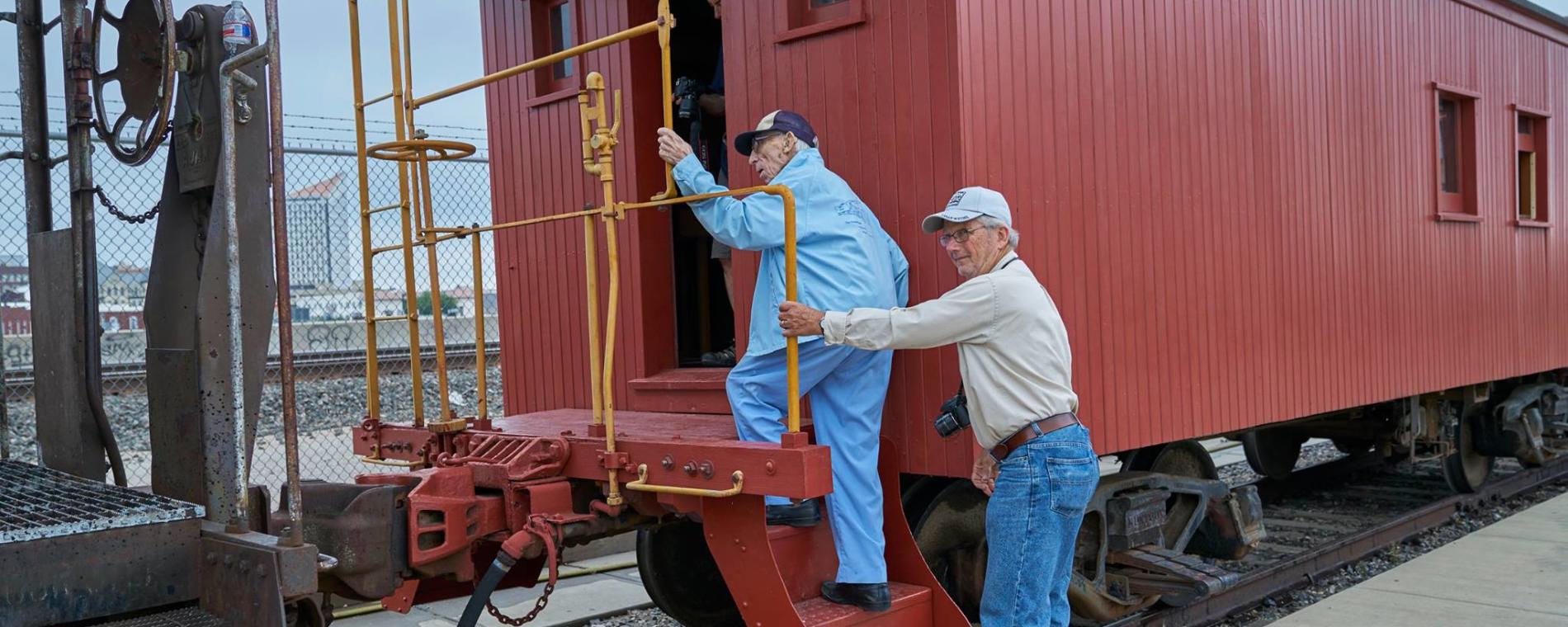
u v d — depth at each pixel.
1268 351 5.18
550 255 5.05
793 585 3.42
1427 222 6.81
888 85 3.72
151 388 2.88
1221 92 4.92
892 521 3.69
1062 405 3.11
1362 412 7.71
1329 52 5.82
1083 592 4.30
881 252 3.50
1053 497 3.06
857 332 3.03
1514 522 6.73
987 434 3.16
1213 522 5.16
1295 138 5.48
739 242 3.30
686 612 4.68
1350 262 5.95
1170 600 4.47
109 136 3.13
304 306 9.96
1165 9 4.59
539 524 3.23
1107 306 4.16
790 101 3.98
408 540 3.17
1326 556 5.73
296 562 2.44
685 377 4.45
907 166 3.68
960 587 4.34
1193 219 4.69
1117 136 4.26
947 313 3.02
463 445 3.69
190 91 2.79
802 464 2.89
